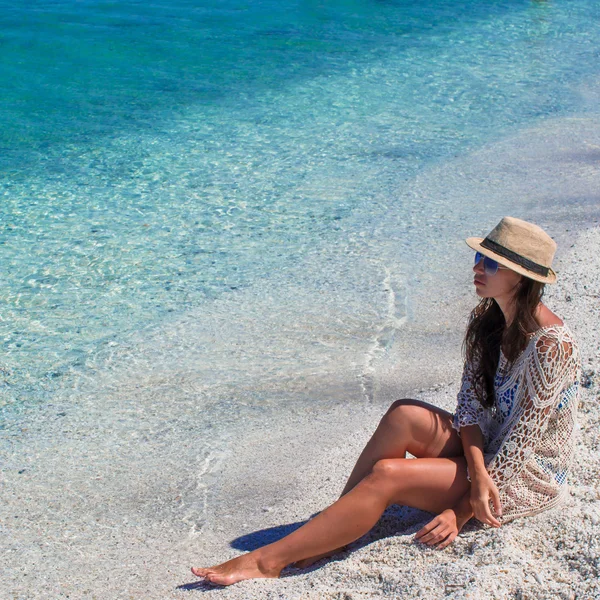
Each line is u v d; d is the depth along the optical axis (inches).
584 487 139.9
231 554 144.3
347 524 127.6
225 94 492.4
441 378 204.5
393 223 311.6
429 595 117.1
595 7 726.5
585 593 113.2
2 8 711.1
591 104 462.0
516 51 583.5
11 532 156.8
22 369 223.0
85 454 184.1
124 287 268.7
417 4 740.0
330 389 204.8
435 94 485.7
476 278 127.9
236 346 230.2
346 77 522.9
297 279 269.3
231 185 355.6
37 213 329.7
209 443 185.0
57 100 486.9
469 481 130.3
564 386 128.3
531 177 354.3
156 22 668.1
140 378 216.7
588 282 239.3
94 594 136.1
